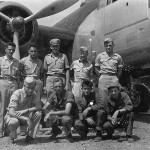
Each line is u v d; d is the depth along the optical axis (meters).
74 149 3.79
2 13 6.88
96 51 7.19
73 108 4.38
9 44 4.78
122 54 6.37
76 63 5.24
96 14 7.39
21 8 7.14
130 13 6.04
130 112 4.27
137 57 6.11
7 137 4.56
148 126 5.49
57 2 7.14
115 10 6.51
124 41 6.18
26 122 4.18
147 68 6.34
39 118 4.25
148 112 7.57
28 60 5.06
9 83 4.75
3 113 4.66
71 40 8.38
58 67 5.19
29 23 7.30
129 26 6.04
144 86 7.26
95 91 4.54
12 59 4.88
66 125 4.18
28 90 4.20
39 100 4.36
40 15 7.04
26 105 4.35
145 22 5.64
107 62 5.01
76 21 8.74
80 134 4.38
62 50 8.83
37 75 5.06
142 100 7.25
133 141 4.20
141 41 5.74
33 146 3.96
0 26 6.97
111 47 4.98
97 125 4.24
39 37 8.10
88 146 3.94
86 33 7.64
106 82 4.95
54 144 4.08
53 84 4.84
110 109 4.30
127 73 7.17
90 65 5.22
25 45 7.16
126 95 4.37
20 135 4.70
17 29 6.38
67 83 5.19
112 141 4.22
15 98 4.20
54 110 4.42
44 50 8.56
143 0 5.75
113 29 6.51
